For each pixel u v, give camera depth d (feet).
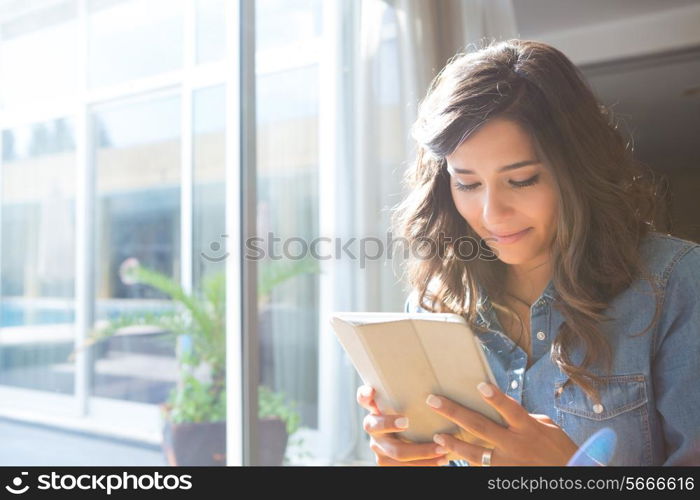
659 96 11.28
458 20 6.83
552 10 9.12
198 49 6.47
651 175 2.70
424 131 2.43
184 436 6.59
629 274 2.30
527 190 2.28
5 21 5.36
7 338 5.47
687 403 2.18
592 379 2.30
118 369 6.34
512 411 1.98
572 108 2.26
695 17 8.99
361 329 2.12
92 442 6.00
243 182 5.42
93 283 6.19
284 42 6.79
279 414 6.84
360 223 6.70
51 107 5.74
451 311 2.80
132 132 6.34
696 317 2.18
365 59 6.66
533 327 2.55
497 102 2.20
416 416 2.24
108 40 6.16
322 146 6.89
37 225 5.68
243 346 5.37
